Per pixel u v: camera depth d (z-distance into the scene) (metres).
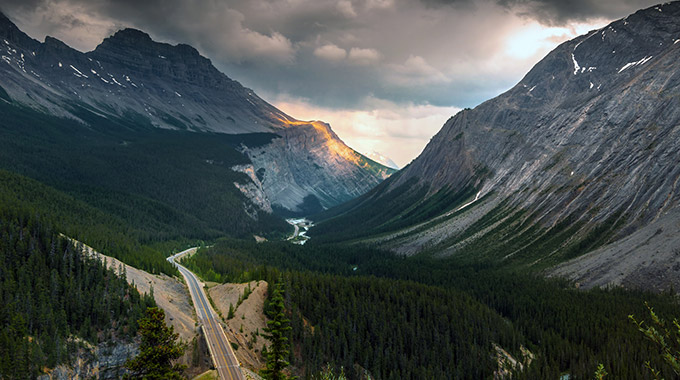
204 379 89.56
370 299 144.12
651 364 107.50
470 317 142.50
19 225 128.25
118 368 92.69
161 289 128.38
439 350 128.50
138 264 145.38
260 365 103.56
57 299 98.25
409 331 130.88
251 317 120.25
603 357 116.75
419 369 119.12
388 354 121.25
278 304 88.62
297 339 118.94
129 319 98.06
